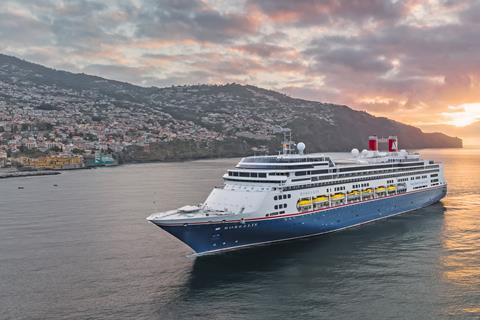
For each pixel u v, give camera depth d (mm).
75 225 89812
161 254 67375
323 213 74250
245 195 67125
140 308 48000
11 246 73062
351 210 80500
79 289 53344
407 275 56594
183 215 62281
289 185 68750
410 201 97375
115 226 88438
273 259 62969
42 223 92188
